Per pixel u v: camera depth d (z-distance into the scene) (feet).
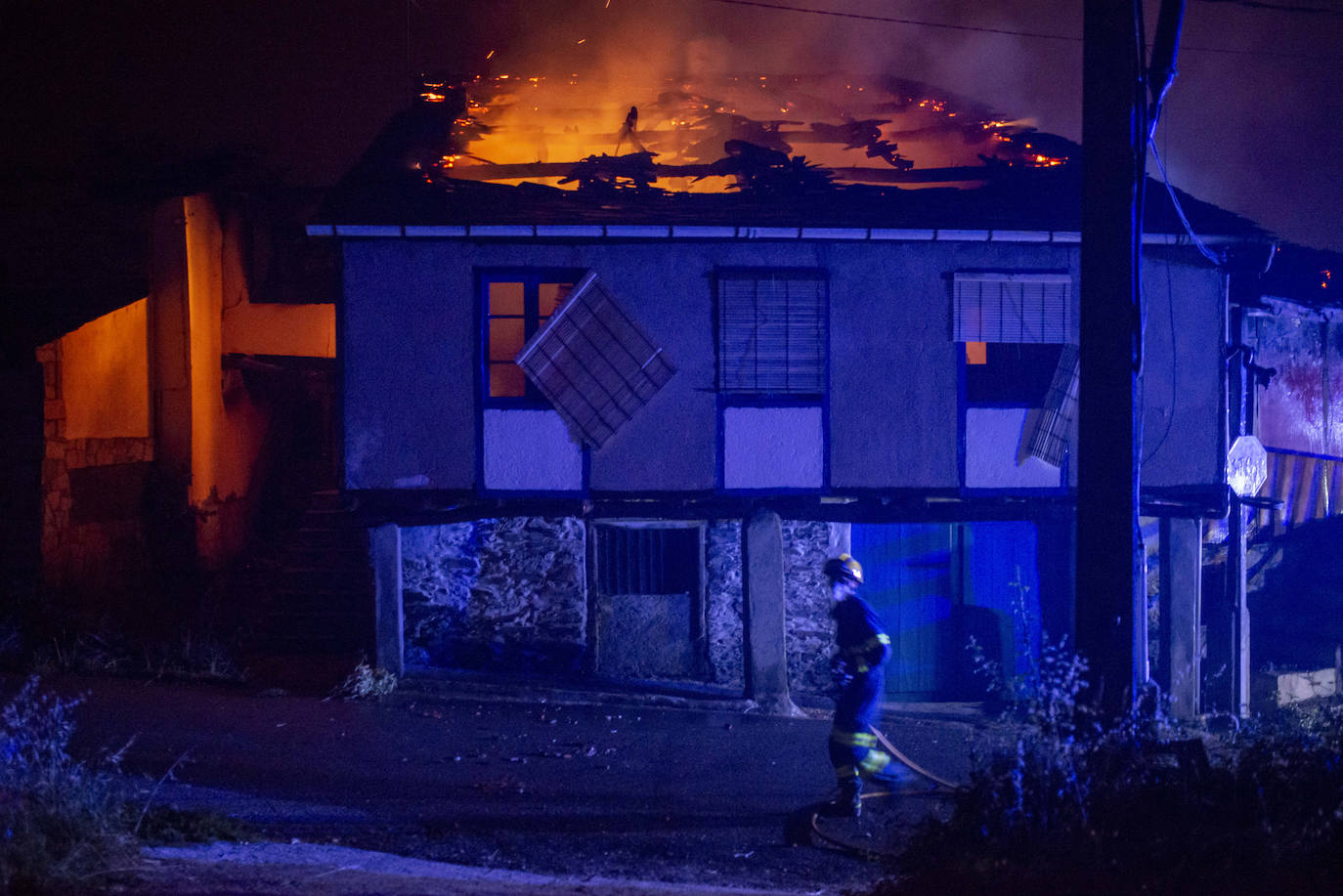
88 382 46.75
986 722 39.34
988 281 40.63
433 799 26.40
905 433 40.60
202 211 53.11
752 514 40.27
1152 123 22.86
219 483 54.39
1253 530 50.31
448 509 39.96
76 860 15.65
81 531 46.34
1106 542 21.80
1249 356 46.26
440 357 39.78
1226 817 16.97
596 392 40.04
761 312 40.16
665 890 18.69
